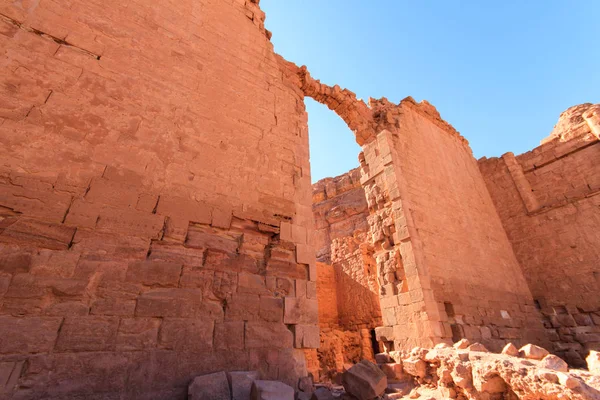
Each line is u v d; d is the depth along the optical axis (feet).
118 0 18.97
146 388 11.57
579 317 36.88
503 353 14.67
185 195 16.16
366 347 42.06
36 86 14.07
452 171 43.27
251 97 22.44
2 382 9.59
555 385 10.44
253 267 16.81
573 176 42.91
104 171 14.23
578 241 39.65
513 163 48.88
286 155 22.03
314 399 14.85
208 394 11.76
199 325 13.71
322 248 91.09
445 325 25.91
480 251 37.24
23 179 12.29
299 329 16.44
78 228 12.66
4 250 11.07
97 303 11.95
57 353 10.66
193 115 18.69
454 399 14.66
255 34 25.79
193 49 20.97
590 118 42.32
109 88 16.16
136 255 13.50
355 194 92.73
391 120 38.99
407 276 27.68
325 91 35.35
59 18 16.16
